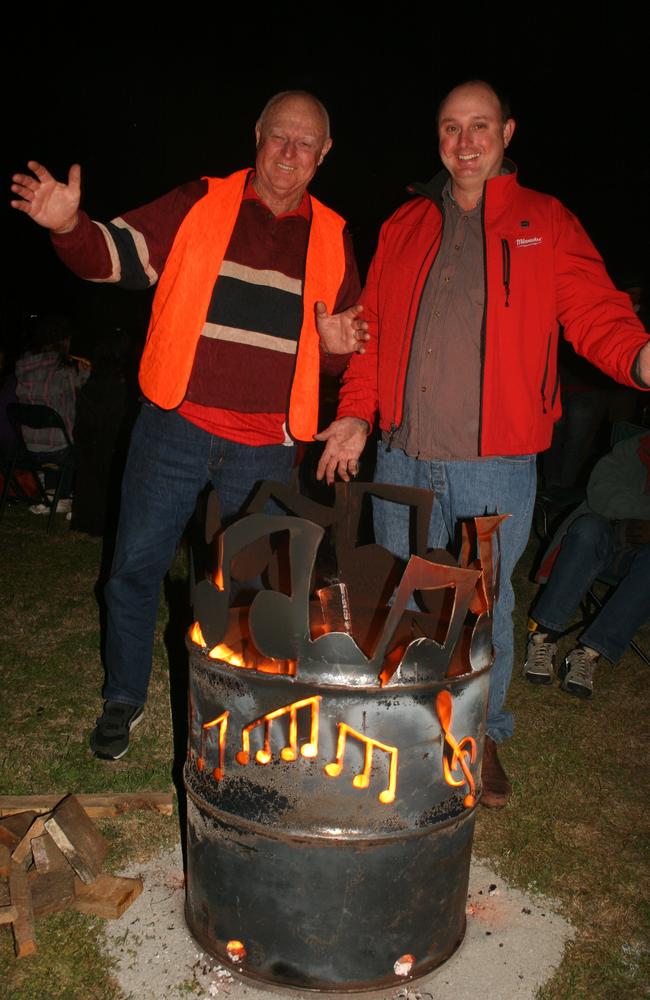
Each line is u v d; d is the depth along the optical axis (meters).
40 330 6.25
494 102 2.43
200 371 2.53
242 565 2.30
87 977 1.92
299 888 1.77
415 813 1.77
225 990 1.89
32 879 2.14
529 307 2.45
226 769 1.79
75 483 5.75
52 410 5.96
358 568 2.39
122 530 2.68
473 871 2.38
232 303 2.53
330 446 2.59
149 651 2.82
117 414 5.50
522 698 3.53
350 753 1.71
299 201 2.61
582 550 3.63
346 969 1.83
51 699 3.28
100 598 4.48
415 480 2.66
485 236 2.46
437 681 1.74
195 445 2.58
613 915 2.23
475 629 1.83
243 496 2.67
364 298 2.77
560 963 2.05
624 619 3.49
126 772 2.74
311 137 2.47
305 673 1.69
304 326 2.61
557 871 2.39
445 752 1.80
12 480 6.48
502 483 2.57
